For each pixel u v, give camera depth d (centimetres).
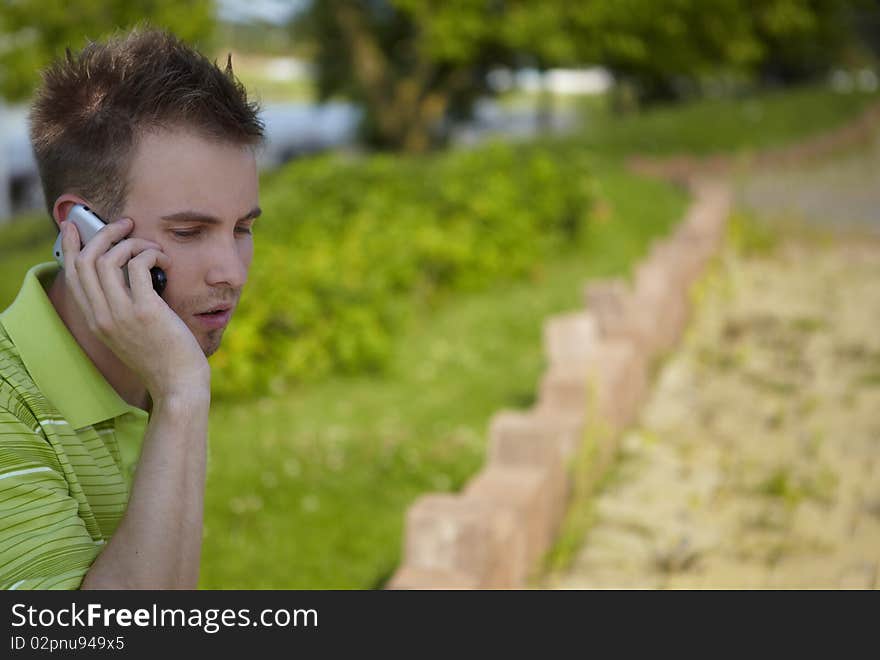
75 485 278
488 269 2036
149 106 279
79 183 287
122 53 288
